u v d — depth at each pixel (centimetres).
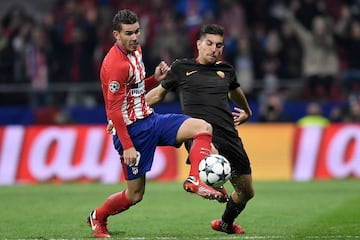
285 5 7025
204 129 2556
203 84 2722
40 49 6488
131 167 2592
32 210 3794
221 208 3803
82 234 2859
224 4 6894
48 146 5419
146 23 6525
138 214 3566
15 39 6494
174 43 6412
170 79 2778
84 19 6556
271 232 2864
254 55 6569
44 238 2739
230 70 2786
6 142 5431
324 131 5506
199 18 6831
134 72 2523
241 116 2919
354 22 6781
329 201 4078
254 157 5538
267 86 6456
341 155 5475
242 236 2717
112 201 2684
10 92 6419
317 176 5472
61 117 6162
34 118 6284
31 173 5394
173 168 5403
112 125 2581
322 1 6994
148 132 2580
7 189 4959
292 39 6569
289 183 5200
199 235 2786
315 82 6469
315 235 2733
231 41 6594
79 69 6506
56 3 6844
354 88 6462
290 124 5709
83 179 5372
